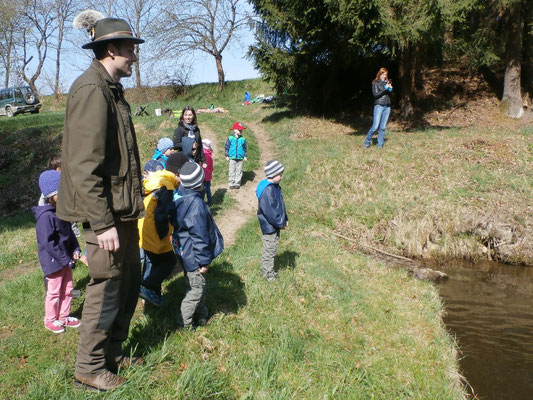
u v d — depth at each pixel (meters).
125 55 2.74
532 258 8.10
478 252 8.50
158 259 4.37
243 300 4.84
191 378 3.20
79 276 5.31
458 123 15.76
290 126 17.42
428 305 5.90
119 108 2.77
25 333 3.94
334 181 10.64
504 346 5.02
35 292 4.85
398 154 11.70
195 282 3.81
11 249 6.84
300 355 3.92
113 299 2.80
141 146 14.00
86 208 2.49
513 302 6.39
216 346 3.84
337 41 16.67
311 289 5.52
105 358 3.02
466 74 19.00
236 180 10.99
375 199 9.70
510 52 15.73
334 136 15.37
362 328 4.85
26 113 26.81
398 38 13.92
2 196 11.02
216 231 3.93
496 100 17.00
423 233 8.71
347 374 3.77
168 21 29.97
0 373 3.31
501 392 4.11
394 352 4.41
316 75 18.75
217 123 18.41
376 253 8.37
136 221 2.99
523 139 12.16
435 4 13.01
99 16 2.74
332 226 9.19
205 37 30.16
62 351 3.66
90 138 2.48
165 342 3.57
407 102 16.45
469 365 4.60
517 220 8.61
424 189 9.84
